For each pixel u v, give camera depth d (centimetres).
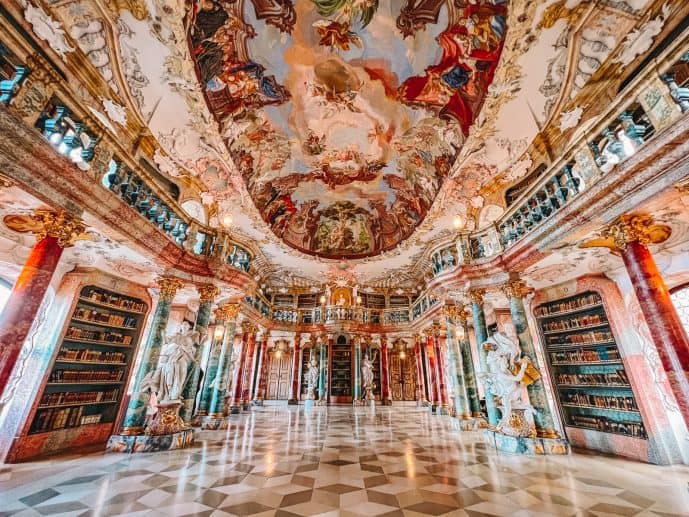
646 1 557
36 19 527
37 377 743
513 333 1159
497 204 1121
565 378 962
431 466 582
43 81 494
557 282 962
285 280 2194
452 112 996
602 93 714
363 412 1605
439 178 1227
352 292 2216
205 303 969
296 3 805
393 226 1750
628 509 385
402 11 818
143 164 912
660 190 499
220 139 1009
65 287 834
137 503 395
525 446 721
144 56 706
